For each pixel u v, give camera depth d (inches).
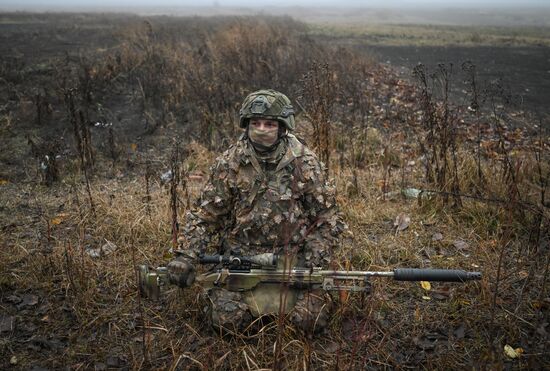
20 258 165.6
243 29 588.1
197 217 129.0
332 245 129.6
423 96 259.6
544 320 137.3
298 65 411.8
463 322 138.1
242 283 127.5
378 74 492.1
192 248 127.6
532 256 164.4
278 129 124.3
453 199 197.2
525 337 132.6
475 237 178.1
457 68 577.6
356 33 1037.2
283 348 124.5
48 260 162.1
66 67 451.5
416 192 208.5
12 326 137.0
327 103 228.5
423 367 124.0
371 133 279.9
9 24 1021.2
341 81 386.6
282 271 126.1
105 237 179.3
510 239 175.0
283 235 127.2
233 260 125.2
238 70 380.2
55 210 199.5
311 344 126.0
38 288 151.9
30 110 328.2
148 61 434.9
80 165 241.6
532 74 550.6
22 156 261.7
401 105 355.9
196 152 259.4
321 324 131.3
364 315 139.5
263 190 125.0
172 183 168.4
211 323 133.0
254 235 129.0
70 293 149.4
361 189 212.1
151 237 175.9
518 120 343.3
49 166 227.6
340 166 229.0
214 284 128.0
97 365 125.4
